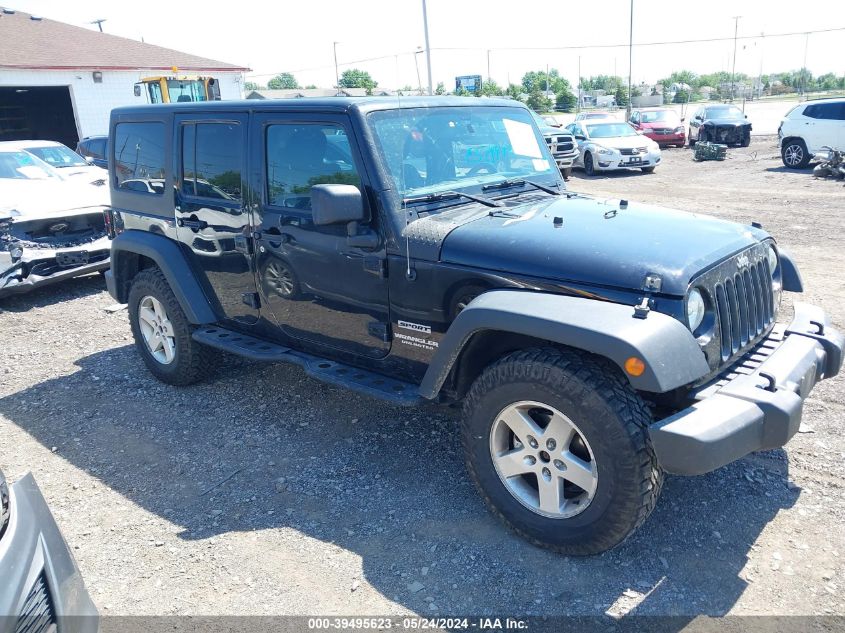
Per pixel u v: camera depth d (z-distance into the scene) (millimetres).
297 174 4055
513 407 3174
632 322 2801
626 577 3059
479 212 3785
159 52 29375
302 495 3844
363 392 3768
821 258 8250
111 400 5254
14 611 2150
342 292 3945
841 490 3602
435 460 4141
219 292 4848
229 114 4395
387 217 3625
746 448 2814
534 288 3178
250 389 5305
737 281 3287
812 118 17625
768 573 3037
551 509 3146
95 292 8602
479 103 4363
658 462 2805
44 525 2514
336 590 3084
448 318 3521
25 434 4773
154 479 4109
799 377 3109
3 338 6906
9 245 7594
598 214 3701
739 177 17375
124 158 5414
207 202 4652
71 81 24891
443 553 3287
